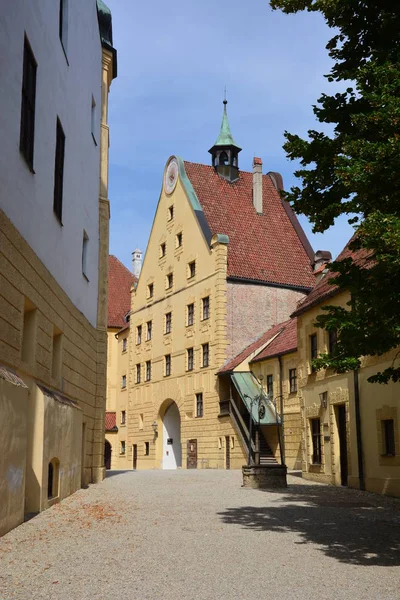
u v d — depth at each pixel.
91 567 8.33
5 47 11.45
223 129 49.88
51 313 15.52
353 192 10.69
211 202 46.50
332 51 11.62
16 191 12.32
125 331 55.94
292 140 11.29
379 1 10.98
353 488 21.34
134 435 50.97
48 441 14.08
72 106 18.42
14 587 7.20
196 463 41.62
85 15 20.59
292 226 48.09
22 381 12.02
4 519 10.52
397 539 10.80
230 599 6.83
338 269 10.53
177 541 10.41
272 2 11.73
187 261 45.12
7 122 11.64
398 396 18.92
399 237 8.68
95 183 23.39
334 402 23.41
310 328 26.11
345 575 8.07
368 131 10.24
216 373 39.97
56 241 16.22
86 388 21.12
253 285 42.16
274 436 35.50
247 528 11.96
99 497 16.91
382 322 10.12
